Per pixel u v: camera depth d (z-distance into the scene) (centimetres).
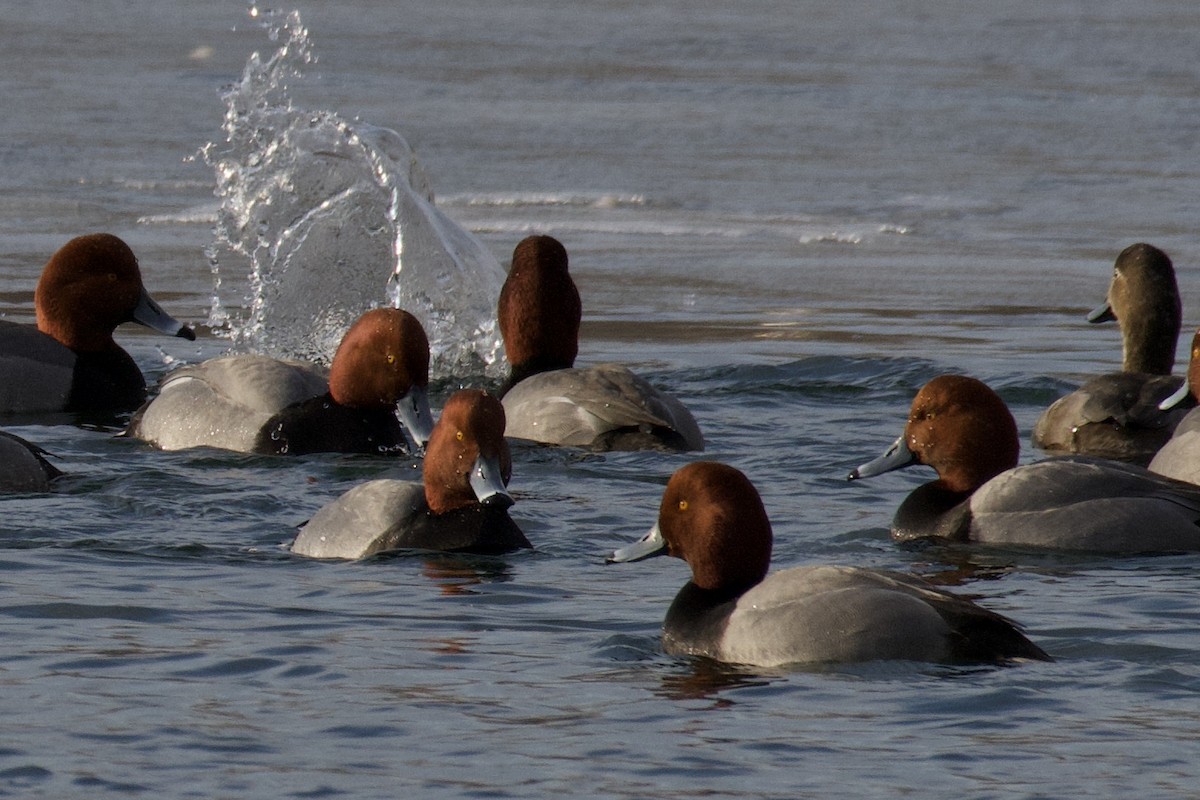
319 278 3300
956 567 1802
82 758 1209
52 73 6594
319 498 2072
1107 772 1194
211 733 1261
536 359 2575
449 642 1495
